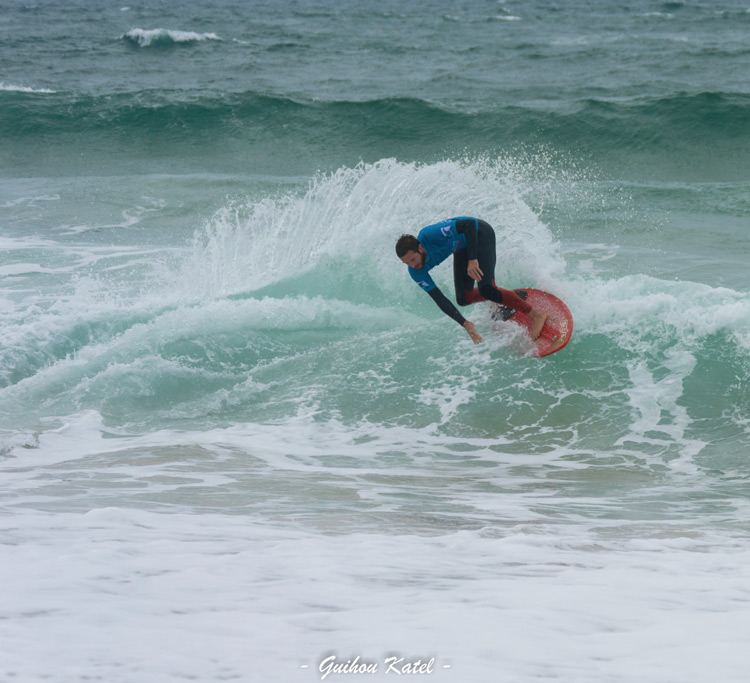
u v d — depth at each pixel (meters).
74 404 24.61
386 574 8.55
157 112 84.69
